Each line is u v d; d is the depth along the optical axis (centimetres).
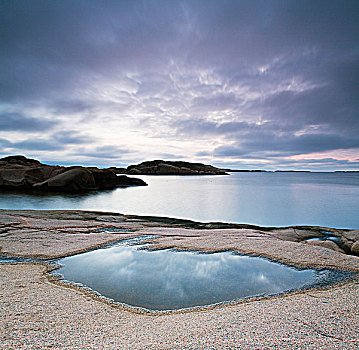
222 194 3950
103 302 616
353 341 399
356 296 640
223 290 700
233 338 409
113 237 1227
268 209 2533
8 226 1374
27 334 443
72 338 434
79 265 880
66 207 2466
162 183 6725
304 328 449
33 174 3822
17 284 696
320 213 2306
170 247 1084
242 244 1116
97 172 4641
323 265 890
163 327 480
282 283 750
